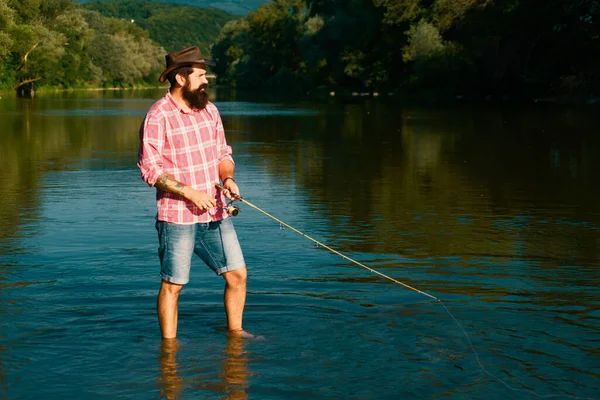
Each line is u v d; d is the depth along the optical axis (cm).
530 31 4584
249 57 10850
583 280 554
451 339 421
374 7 6712
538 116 3077
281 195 991
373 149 1723
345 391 349
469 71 5019
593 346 408
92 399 340
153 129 425
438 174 1239
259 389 352
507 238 712
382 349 405
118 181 1127
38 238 697
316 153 1622
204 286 536
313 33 7894
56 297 504
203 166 438
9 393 347
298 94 7812
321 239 702
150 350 407
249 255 634
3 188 1043
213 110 451
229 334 434
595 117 2964
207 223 438
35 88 7912
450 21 5159
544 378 364
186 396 344
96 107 4400
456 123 2709
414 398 341
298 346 412
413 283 545
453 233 736
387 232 739
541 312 471
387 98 5806
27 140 1958
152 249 652
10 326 443
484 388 352
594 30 4334
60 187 1056
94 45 10500
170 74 429
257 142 1927
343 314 470
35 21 7181
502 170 1300
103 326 447
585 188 1067
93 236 707
